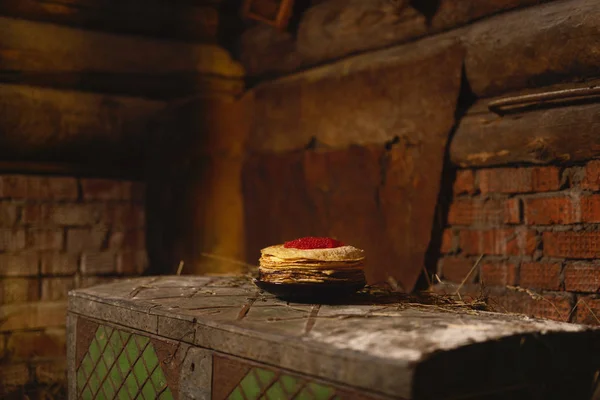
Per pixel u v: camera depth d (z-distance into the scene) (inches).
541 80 85.8
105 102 117.4
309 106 110.5
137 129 120.5
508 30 87.4
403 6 95.7
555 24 83.2
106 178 120.0
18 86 110.9
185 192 123.2
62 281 115.3
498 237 89.7
